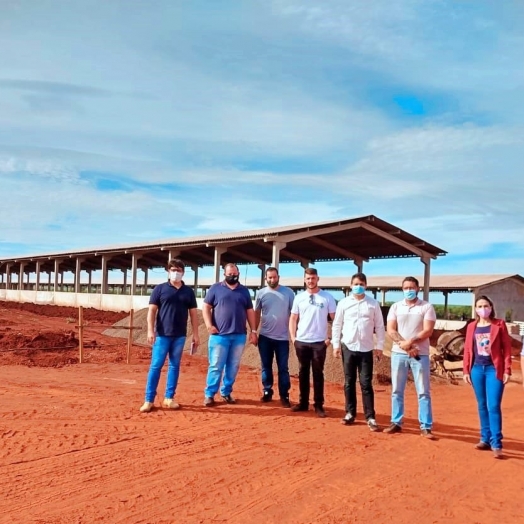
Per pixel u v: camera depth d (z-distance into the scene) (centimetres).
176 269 841
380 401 1054
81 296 4019
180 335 848
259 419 807
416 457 652
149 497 494
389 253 2944
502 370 676
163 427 738
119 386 1059
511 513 495
